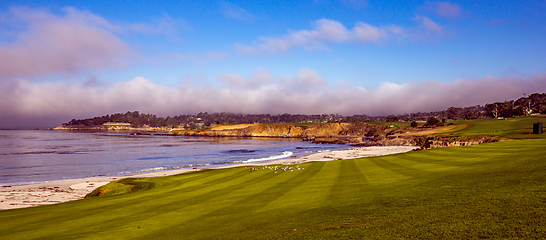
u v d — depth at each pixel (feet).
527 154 104.01
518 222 35.70
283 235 42.88
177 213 66.95
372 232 39.19
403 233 37.40
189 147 468.75
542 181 54.44
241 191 92.48
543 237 30.50
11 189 146.20
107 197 103.14
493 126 429.38
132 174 198.49
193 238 46.91
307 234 41.78
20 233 57.16
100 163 264.11
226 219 57.93
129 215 68.08
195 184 119.34
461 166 99.60
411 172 99.66
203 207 71.77
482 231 34.60
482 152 135.74
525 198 44.96
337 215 51.67
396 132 629.10
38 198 126.62
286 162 241.55
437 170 97.04
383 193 66.59
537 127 268.41
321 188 84.94
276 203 69.21
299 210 59.41
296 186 93.20
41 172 211.00
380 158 160.35
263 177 125.08
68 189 145.07
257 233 45.80
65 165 249.34
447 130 466.70
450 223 38.81
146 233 51.96
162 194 98.27
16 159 292.81
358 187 80.12
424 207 48.93
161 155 338.54
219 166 235.40
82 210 78.28
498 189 53.78
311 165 153.69
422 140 405.80
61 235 54.03
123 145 511.40
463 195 53.26
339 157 266.57
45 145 502.38
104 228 57.31
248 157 313.53
